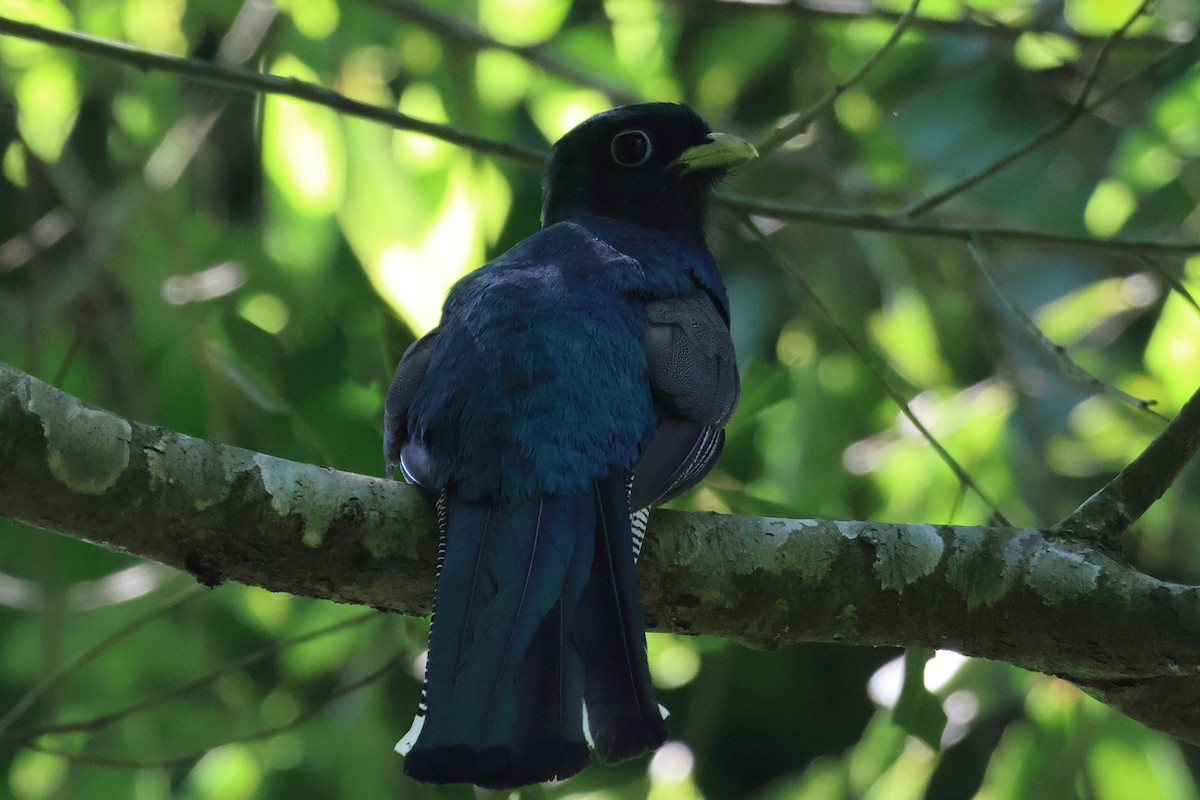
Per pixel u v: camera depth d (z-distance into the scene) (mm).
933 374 13383
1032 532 7484
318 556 7184
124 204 12219
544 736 6492
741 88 14430
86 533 6953
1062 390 13656
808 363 12633
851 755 12453
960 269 13578
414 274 11102
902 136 14445
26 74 12266
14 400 6730
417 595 7320
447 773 6398
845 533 7492
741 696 16781
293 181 11664
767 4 12148
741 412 11469
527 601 6875
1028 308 14867
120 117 12383
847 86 9703
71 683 12172
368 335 10883
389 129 11617
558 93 12898
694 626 7535
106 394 12492
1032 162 14992
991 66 15047
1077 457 12961
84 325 12633
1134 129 13195
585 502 7293
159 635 12344
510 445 7395
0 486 6762
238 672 12656
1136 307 13438
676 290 8594
